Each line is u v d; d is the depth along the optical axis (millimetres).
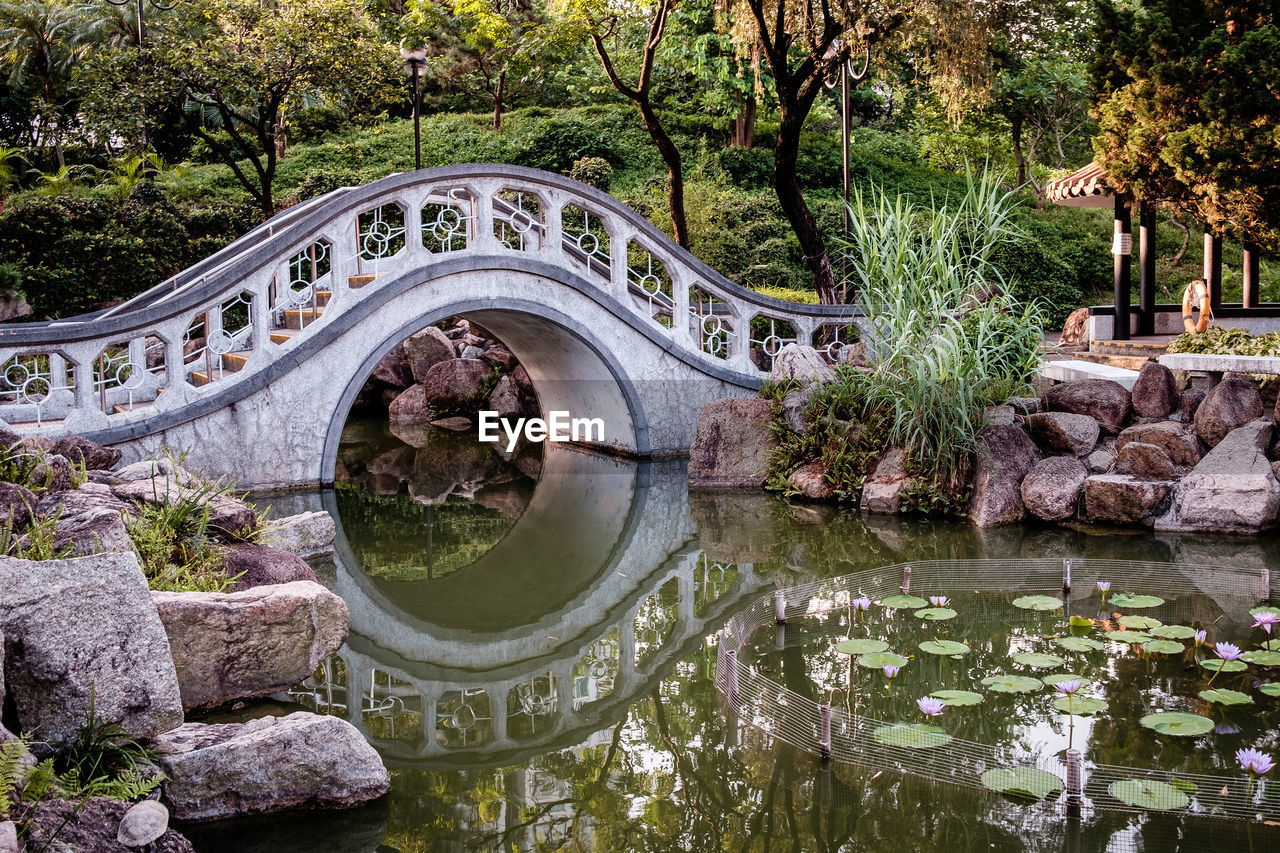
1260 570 7969
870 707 5746
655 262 18203
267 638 5887
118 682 4516
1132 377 11086
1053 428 10164
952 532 9539
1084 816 4570
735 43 15094
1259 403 9602
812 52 14438
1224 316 15641
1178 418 10062
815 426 11523
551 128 26578
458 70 30234
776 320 15242
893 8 13820
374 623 7676
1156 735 5297
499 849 4500
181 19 18594
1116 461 9695
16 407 11016
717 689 6312
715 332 14219
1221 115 10914
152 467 8320
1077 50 25344
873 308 11016
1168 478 9430
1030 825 4512
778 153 14969
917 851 4352
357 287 11992
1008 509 9766
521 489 12570
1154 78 11562
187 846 4059
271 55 18266
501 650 7137
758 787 5008
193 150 29141
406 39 19422
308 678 6551
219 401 10664
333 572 8930
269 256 10867
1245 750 4863
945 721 5539
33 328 9773
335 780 4875
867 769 5113
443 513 11266
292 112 28234
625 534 10164
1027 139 29781
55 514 5879
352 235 13453
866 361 11992
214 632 5723
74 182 22938
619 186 24516
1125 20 12477
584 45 31156
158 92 18000
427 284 11812
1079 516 9695
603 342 13047
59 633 4457
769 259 20984
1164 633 6430
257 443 11031
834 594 7812
